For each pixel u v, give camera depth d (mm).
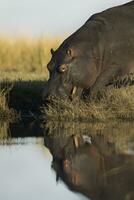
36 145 42656
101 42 54594
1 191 29984
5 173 34281
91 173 32875
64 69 52969
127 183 30188
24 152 40312
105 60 54812
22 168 35562
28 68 99438
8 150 41156
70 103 54219
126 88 55500
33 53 102875
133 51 55031
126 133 46281
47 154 39375
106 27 55125
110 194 28250
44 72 88688
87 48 53969
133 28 55250
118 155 37500
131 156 37062
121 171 32781
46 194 29109
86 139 44125
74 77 53375
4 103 56812
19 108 59531
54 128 50156
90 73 54031
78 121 53750
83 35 54688
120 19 55562
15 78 71875
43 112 56312
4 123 54094
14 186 31078
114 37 54812
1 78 71312
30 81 67188
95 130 48312
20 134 47562
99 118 53312
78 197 28172
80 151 39562
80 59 53469
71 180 31922
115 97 54562
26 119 55875
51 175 33375
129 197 27609
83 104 54219
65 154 39094
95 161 36000
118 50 54844
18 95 60688
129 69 55062
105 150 39281
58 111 54594
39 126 51531
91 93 54438
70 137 45438
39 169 35125
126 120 53344
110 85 55250
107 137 44562
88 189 29406
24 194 29281
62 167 35438
